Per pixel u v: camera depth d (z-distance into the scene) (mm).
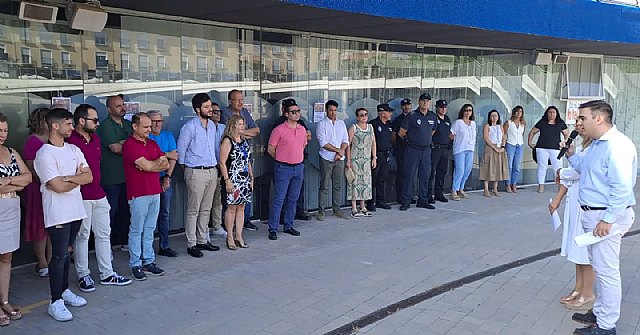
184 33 7281
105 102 6637
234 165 6609
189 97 7418
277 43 8328
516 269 6207
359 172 8695
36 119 5254
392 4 6613
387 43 9805
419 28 8094
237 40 7867
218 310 4887
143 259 5781
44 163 4449
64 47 6254
